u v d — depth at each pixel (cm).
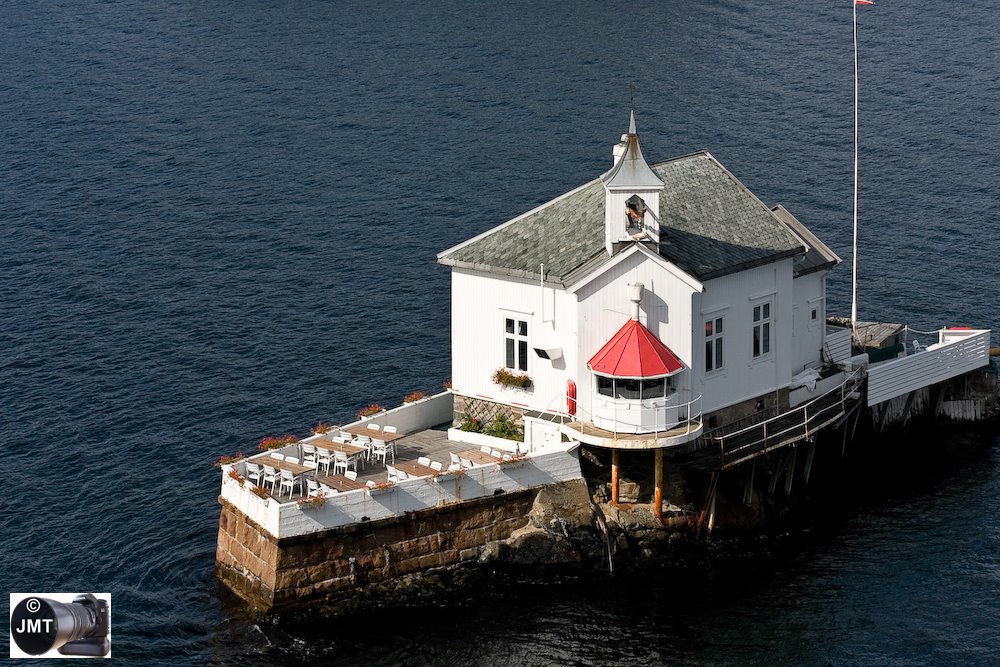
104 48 19975
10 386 10194
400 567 7381
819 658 7088
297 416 9738
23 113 17112
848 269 11900
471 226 13075
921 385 9425
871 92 16388
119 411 9812
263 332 11044
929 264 11938
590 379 7812
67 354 10706
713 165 8625
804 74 17150
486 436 8112
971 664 7031
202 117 16725
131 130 16325
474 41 19275
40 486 8850
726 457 7856
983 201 13175
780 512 8375
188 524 8369
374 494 7262
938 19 19025
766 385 8375
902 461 9250
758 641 7231
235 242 12888
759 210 8450
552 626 7319
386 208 13600
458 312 8262
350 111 16675
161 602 7538
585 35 19212
